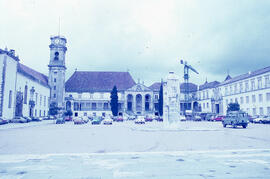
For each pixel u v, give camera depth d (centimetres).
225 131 2141
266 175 626
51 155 923
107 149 1076
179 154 939
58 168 713
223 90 6825
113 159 844
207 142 1312
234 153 959
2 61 4150
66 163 782
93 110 7975
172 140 1418
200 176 616
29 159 848
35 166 740
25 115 5197
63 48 7294
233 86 6253
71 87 8288
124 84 8519
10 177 614
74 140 1445
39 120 5200
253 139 1457
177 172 659
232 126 2936
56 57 7275
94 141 1387
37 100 6050
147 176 620
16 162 799
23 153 977
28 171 679
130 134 1864
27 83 5306
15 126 3194
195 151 1009
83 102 8144
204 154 938
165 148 1098
